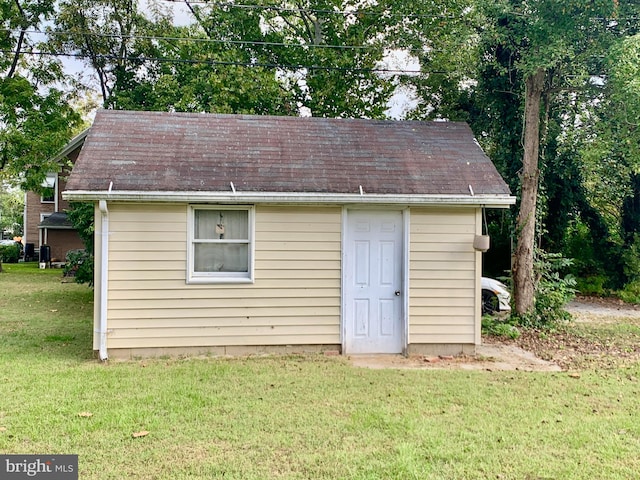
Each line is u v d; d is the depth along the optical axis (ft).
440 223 24.21
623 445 13.44
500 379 19.83
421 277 24.17
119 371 19.88
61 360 21.71
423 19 51.57
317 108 55.77
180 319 22.71
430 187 23.62
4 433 13.48
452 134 29.45
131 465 11.84
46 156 60.29
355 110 55.88
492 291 34.78
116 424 14.29
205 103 55.31
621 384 19.25
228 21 56.95
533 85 32.27
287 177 23.43
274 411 15.62
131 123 26.55
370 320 24.13
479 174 24.95
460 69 41.09
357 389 18.10
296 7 58.54
